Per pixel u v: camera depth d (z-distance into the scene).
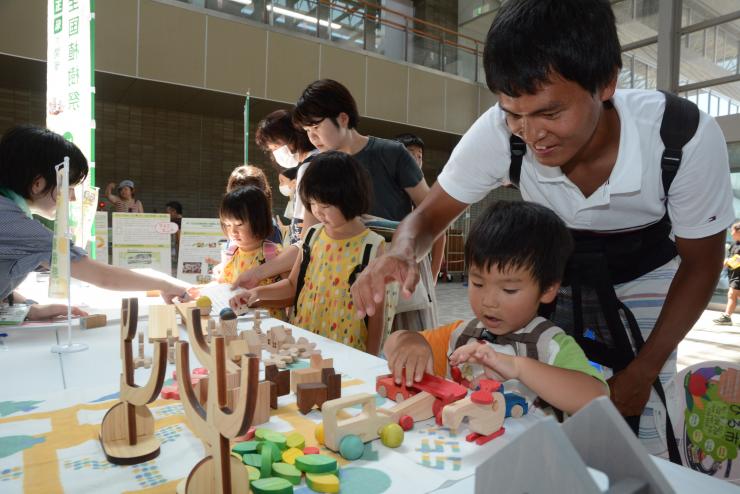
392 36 7.90
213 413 0.50
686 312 0.90
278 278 1.88
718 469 0.95
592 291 0.96
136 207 6.03
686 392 1.00
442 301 6.15
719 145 0.88
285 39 6.83
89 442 0.64
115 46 5.75
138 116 7.34
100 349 1.09
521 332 0.91
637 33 6.21
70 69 2.27
